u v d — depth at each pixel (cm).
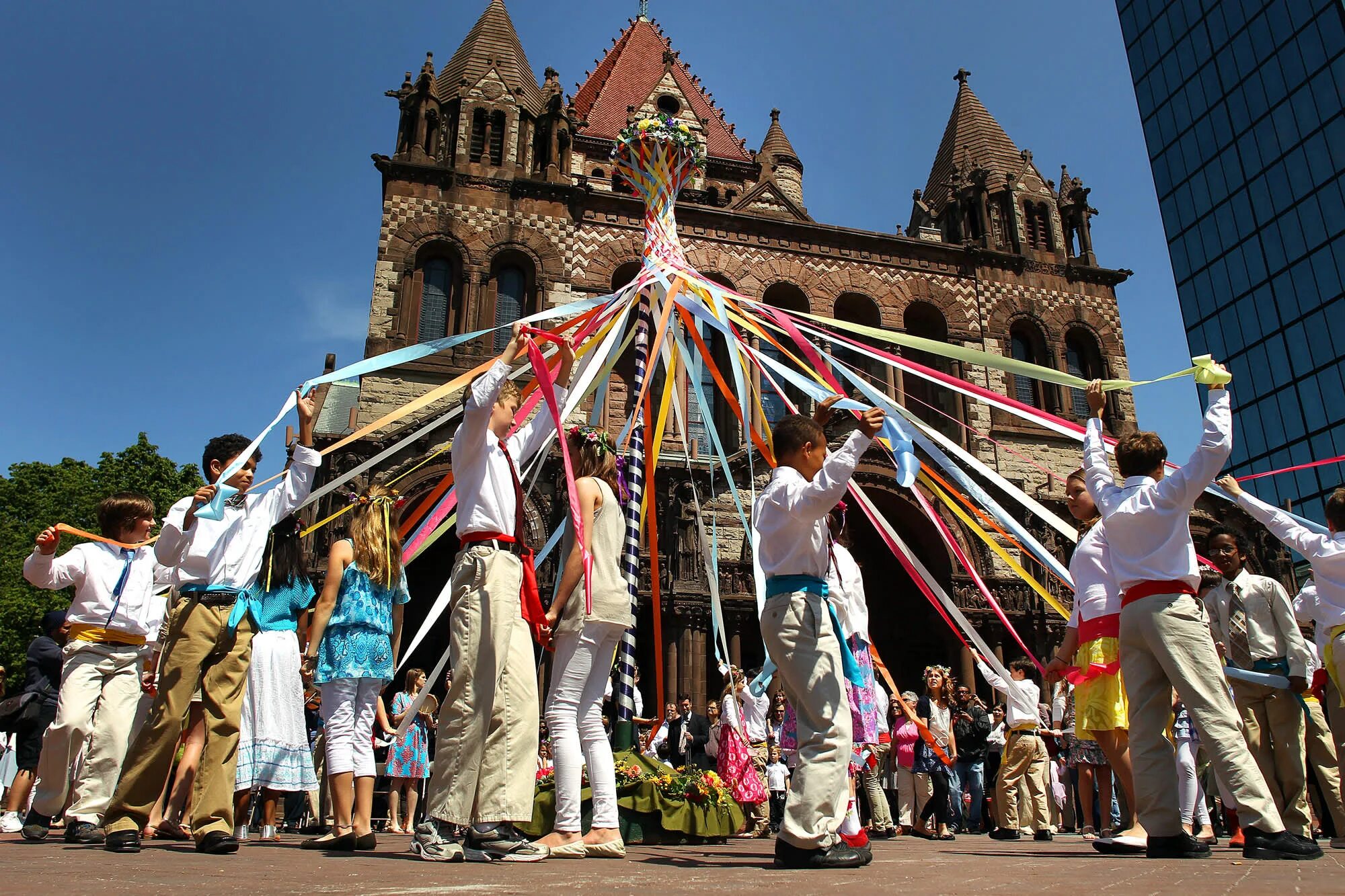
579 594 550
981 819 1477
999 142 3256
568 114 2902
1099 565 647
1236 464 4344
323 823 1201
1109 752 664
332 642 590
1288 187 4197
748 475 2395
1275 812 482
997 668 759
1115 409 2845
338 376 662
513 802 462
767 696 1462
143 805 515
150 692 790
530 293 2530
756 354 874
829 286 2756
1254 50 4462
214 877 338
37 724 867
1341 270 3888
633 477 830
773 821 1377
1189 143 4831
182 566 559
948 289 2858
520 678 483
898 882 341
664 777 803
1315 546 632
